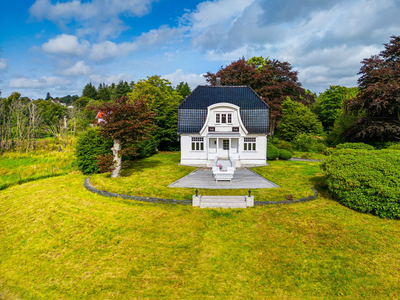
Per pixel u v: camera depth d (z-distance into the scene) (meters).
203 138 26.05
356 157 13.37
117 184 16.62
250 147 26.42
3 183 18.08
